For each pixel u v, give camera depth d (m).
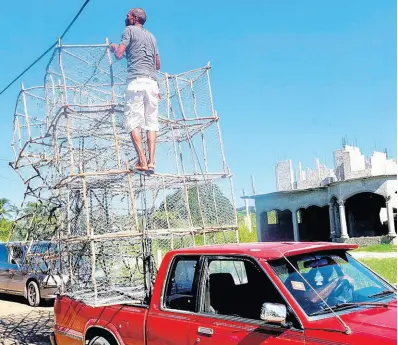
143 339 4.57
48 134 6.99
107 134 7.13
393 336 2.94
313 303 3.53
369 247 25.47
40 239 7.42
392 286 4.13
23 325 9.56
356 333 3.07
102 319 5.16
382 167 28.97
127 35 6.35
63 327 5.91
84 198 5.73
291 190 32.41
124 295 5.20
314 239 36.88
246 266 3.95
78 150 6.89
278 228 37.22
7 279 13.27
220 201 7.33
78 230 6.42
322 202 31.33
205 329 3.93
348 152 30.55
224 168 7.41
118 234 5.65
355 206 35.03
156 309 4.50
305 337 3.27
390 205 27.56
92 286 6.17
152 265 5.45
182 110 7.72
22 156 7.70
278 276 3.67
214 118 7.45
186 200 7.06
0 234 20.61
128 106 6.34
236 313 3.86
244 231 24.67
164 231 6.13
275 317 3.26
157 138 7.86
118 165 6.34
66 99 6.06
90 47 6.23
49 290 11.89
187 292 4.31
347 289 3.85
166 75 7.61
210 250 4.24
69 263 6.41
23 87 7.63
